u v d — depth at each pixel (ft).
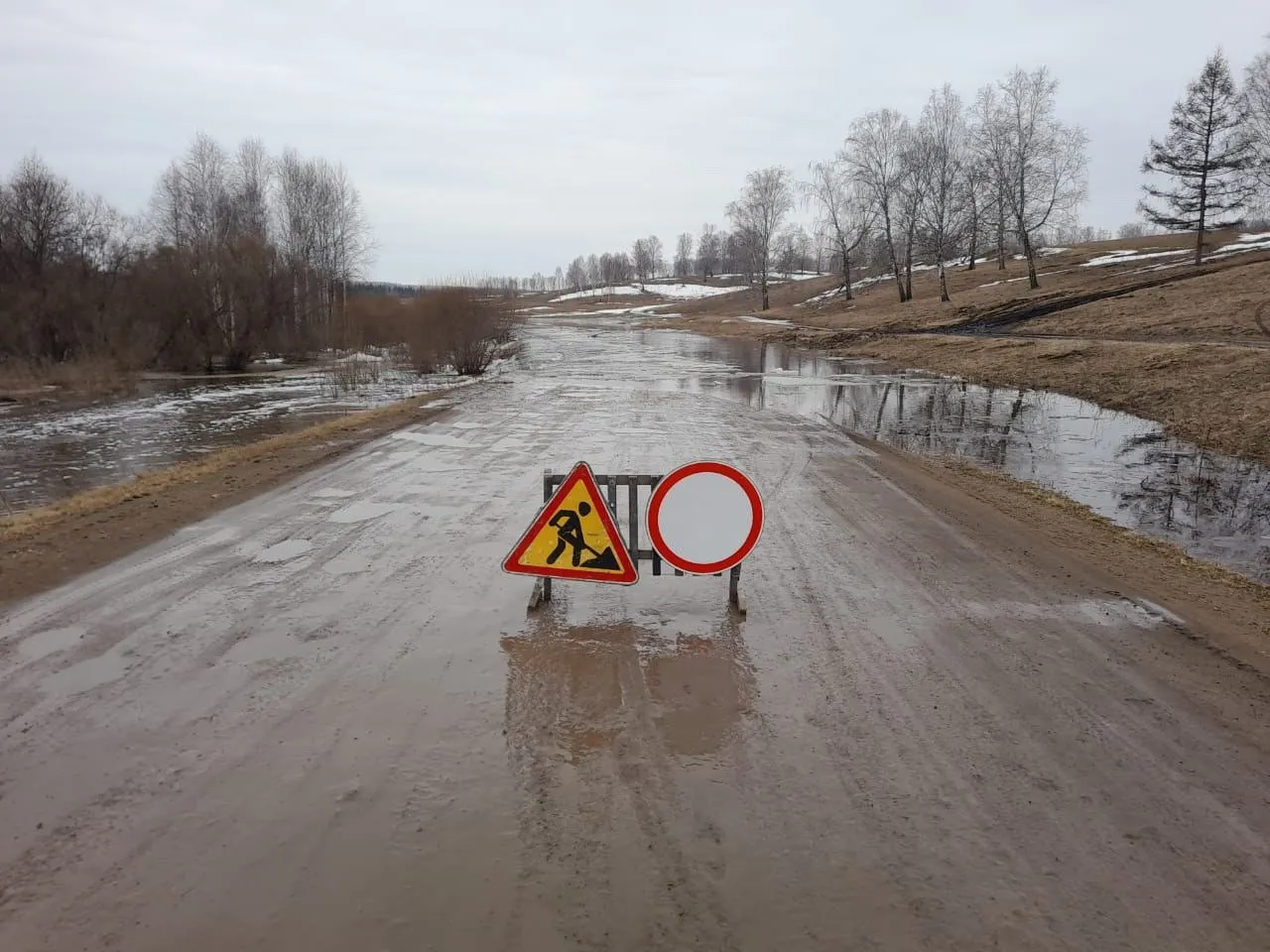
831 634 16.84
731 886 9.31
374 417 50.34
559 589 19.38
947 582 20.29
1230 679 15.08
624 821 10.46
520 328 214.48
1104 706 13.89
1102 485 34.45
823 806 10.85
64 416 59.47
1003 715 13.51
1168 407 53.36
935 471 35.88
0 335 90.17
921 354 100.07
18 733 12.55
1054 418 53.21
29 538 23.03
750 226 215.72
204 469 33.50
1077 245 220.23
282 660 15.19
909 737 12.73
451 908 8.88
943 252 151.53
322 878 9.34
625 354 121.39
